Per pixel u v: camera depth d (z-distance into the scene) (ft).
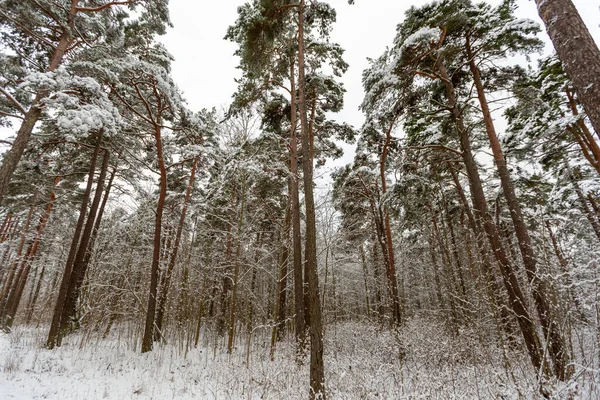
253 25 34.45
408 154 43.32
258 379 24.75
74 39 34.12
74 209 60.85
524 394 15.19
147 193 52.70
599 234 16.79
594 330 13.48
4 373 24.54
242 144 39.47
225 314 45.01
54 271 55.57
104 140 43.91
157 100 40.96
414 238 50.31
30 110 28.09
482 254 21.67
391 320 38.91
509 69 33.60
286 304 47.62
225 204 47.85
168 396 23.25
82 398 21.83
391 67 31.81
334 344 37.37
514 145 37.55
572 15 14.05
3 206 55.77
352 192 58.34
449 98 34.78
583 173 44.75
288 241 39.37
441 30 31.32
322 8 37.96
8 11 29.53
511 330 20.93
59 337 37.11
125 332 50.65
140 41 44.70
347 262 54.60
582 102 13.12
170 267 43.19
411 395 16.22
